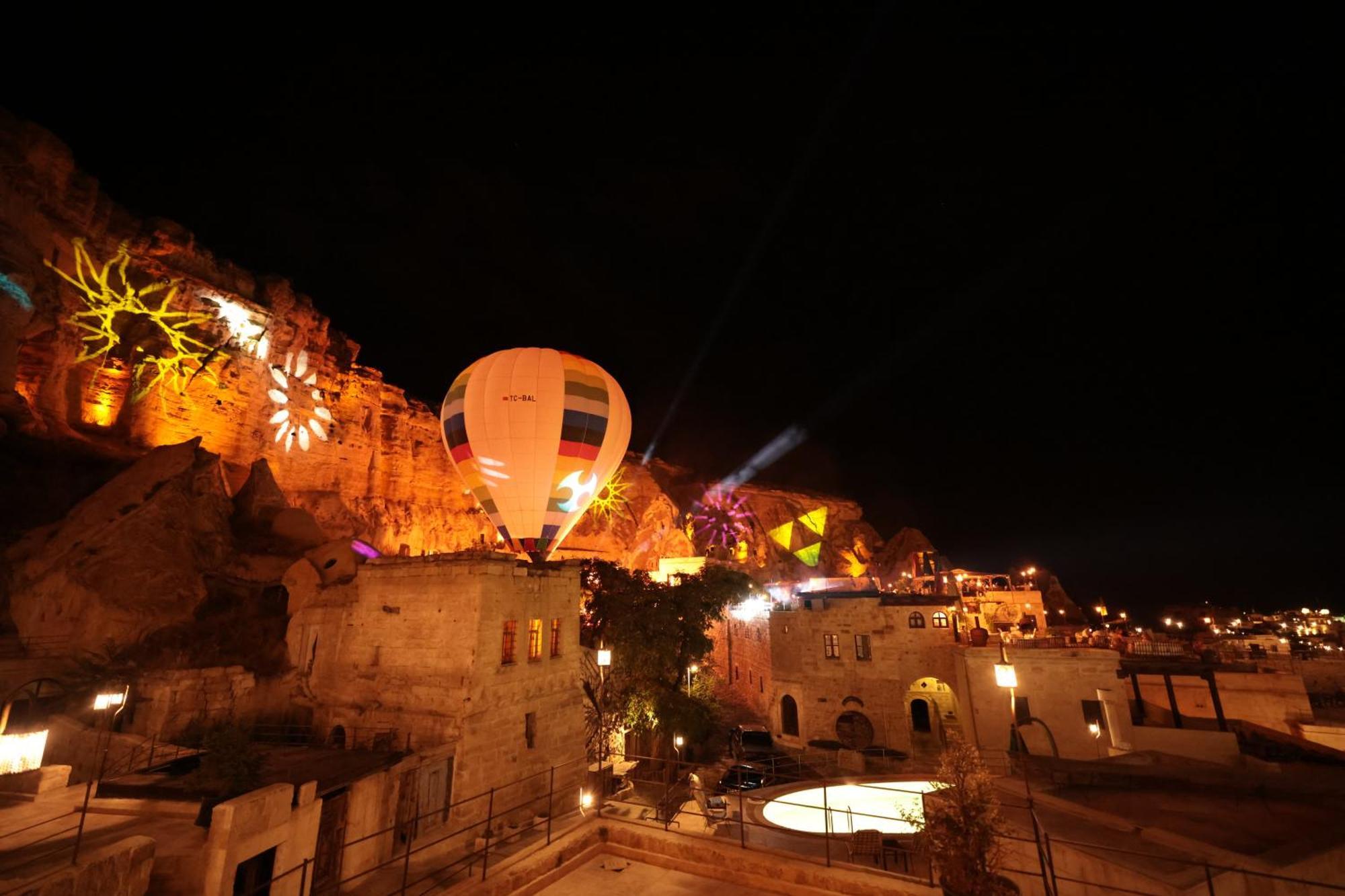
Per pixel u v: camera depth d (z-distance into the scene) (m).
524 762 21.78
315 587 25.94
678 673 33.38
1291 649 47.66
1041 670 29.70
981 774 10.43
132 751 18.47
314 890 14.30
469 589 20.97
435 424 69.00
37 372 38.09
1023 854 13.41
